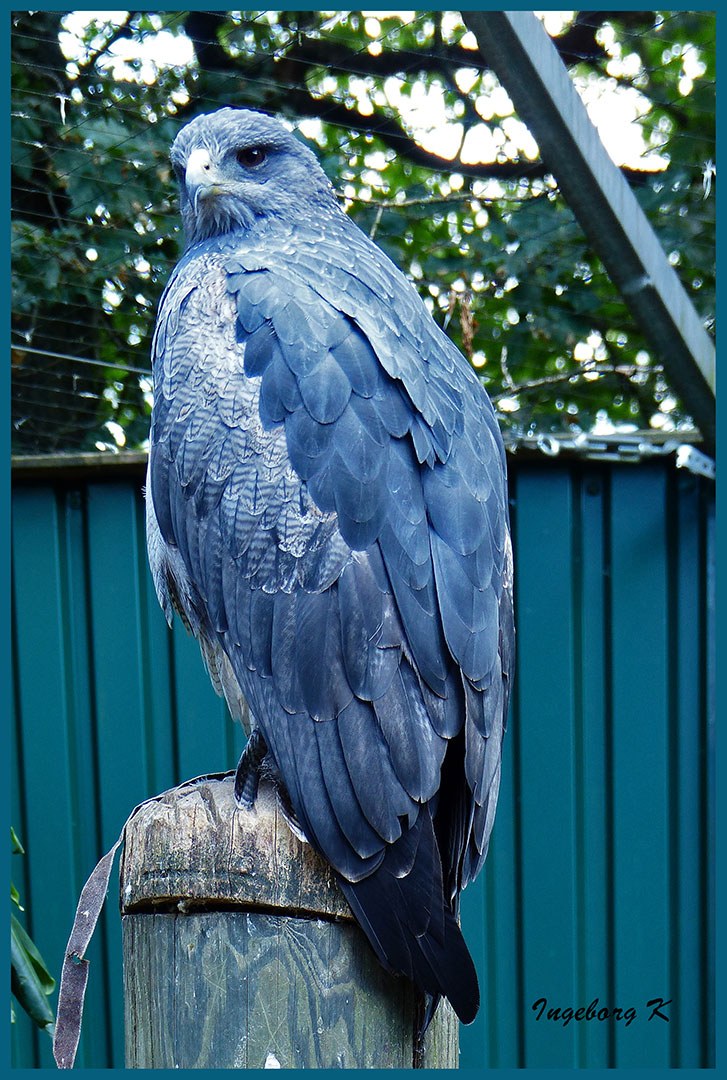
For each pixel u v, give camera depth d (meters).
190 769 4.20
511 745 4.07
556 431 4.37
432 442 2.22
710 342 3.36
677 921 3.98
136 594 4.26
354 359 2.25
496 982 4.06
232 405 2.30
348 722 2.03
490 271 4.02
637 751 4.01
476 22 2.52
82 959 2.23
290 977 2.05
